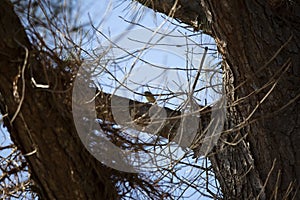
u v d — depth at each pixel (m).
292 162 8.52
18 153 8.21
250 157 8.70
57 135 7.46
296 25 8.92
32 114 7.34
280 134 8.57
